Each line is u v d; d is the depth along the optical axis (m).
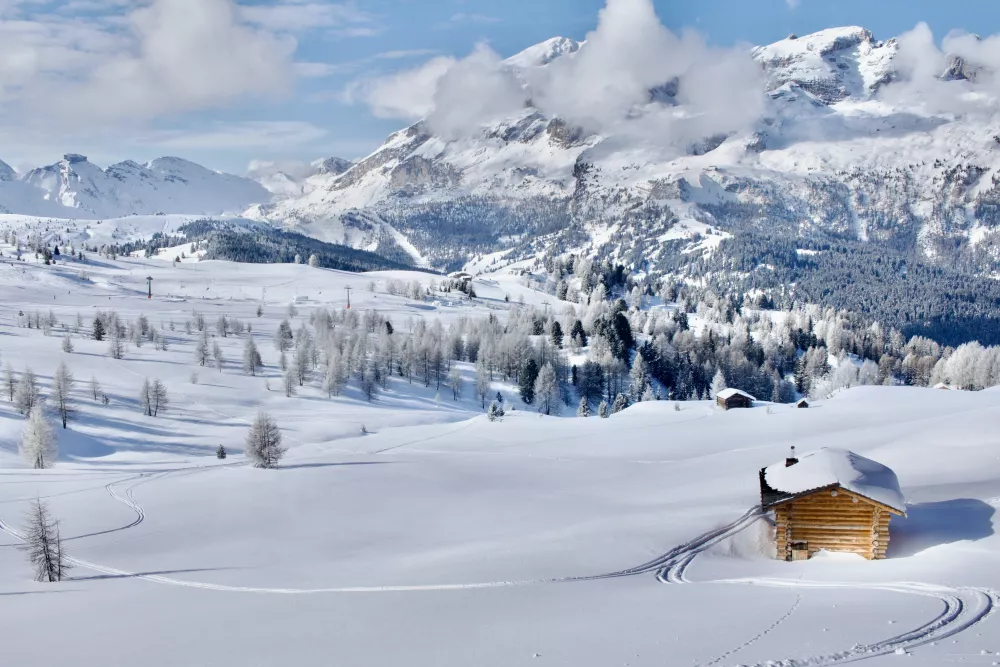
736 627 23.73
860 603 26.36
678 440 96.44
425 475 78.56
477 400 195.62
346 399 175.12
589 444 99.94
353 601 33.09
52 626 31.84
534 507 59.09
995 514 40.38
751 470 65.00
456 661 22.42
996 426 64.56
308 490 71.81
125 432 135.62
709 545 41.56
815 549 38.91
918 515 42.41
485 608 30.09
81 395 151.25
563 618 27.17
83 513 64.44
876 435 72.88
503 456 93.19
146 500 69.62
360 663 23.05
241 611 32.28
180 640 27.52
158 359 189.50
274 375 187.50
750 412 114.12
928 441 63.50
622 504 57.56
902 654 19.73
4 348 183.62
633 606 28.53
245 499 68.62
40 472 90.00
